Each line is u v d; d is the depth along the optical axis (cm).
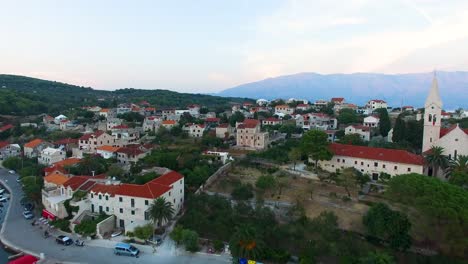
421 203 6756
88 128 18462
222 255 7112
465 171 8306
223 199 8644
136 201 8125
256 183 9200
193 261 6925
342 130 15600
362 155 10125
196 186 9850
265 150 12988
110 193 8425
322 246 6812
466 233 6334
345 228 7562
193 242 7150
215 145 14138
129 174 10669
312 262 6562
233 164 11538
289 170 10719
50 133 18025
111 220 8275
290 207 8325
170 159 11019
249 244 6644
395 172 9606
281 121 18550
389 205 8131
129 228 7819
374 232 6994
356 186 9156
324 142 10519
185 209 9019
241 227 6919
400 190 7350
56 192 9550
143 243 7588
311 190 9219
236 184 9844
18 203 10431
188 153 12456
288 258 6812
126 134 16250
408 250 6944
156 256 7125
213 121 19188
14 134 17988
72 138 16488
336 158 10531
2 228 8594
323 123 18188
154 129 18325
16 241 7869
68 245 7625
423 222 6869
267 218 7769
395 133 12544
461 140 9444
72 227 8244
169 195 8500
